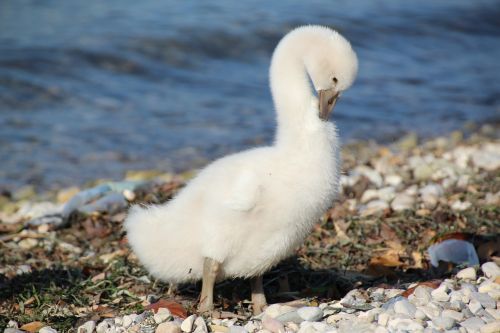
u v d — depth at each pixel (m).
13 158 18.83
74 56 25.77
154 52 27.00
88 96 23.45
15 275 10.25
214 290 9.63
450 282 8.81
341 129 22.03
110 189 13.58
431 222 11.78
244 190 8.26
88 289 9.63
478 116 23.58
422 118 23.25
